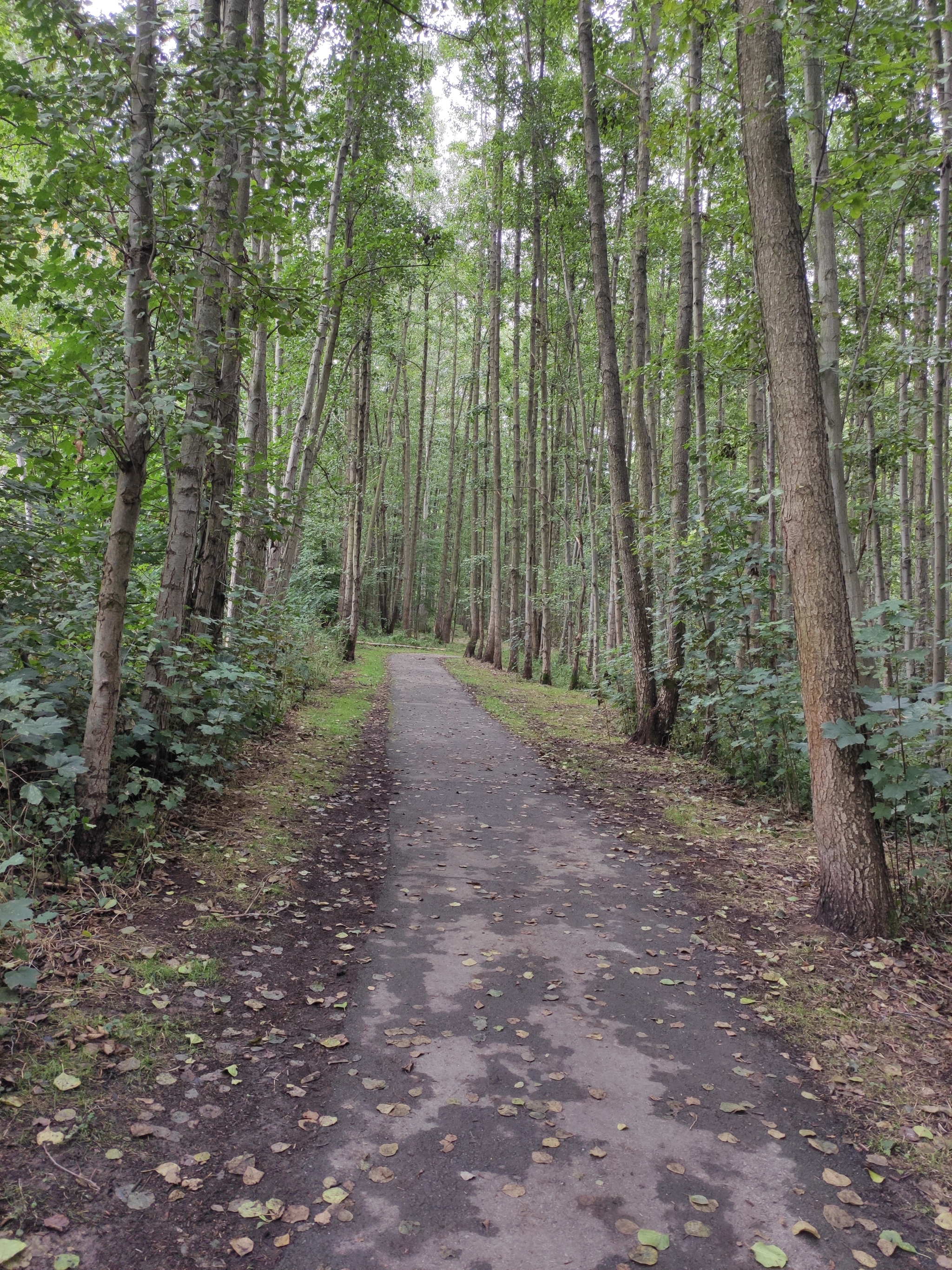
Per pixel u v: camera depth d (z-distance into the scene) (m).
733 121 6.72
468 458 32.94
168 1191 2.21
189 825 5.16
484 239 22.72
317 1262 2.03
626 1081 2.99
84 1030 2.82
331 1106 2.72
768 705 7.49
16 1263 1.87
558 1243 2.15
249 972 3.58
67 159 4.06
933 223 8.55
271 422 15.01
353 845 5.78
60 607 4.75
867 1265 2.13
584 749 10.27
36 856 3.72
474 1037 3.27
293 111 4.41
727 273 8.38
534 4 16.06
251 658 6.93
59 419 4.05
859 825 4.30
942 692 4.38
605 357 10.80
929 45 5.39
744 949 4.25
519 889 5.14
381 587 38.38
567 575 23.27
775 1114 2.82
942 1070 3.10
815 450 4.46
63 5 3.88
